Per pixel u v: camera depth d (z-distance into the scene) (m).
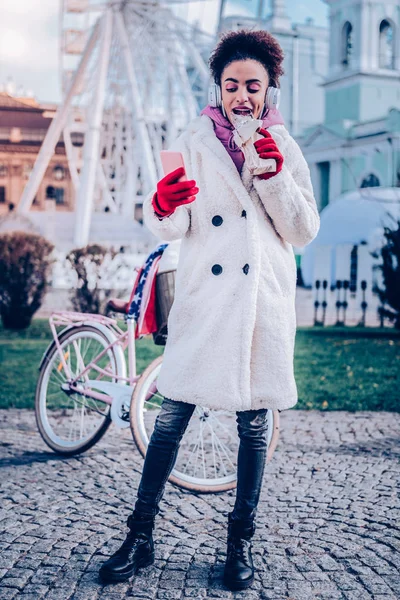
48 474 3.59
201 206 2.33
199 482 3.28
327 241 19.64
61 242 24.44
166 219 2.27
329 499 3.19
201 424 3.46
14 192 42.44
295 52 34.19
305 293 18.02
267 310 2.27
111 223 26.03
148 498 2.41
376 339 9.33
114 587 2.30
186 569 2.44
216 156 2.29
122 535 2.76
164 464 2.40
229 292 2.26
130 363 3.73
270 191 2.19
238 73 2.31
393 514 2.98
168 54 22.67
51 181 42.72
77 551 2.60
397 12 30.11
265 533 2.79
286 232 2.31
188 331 2.34
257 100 2.34
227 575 2.31
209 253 2.31
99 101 23.12
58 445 3.95
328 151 30.28
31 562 2.50
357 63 30.08
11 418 4.85
